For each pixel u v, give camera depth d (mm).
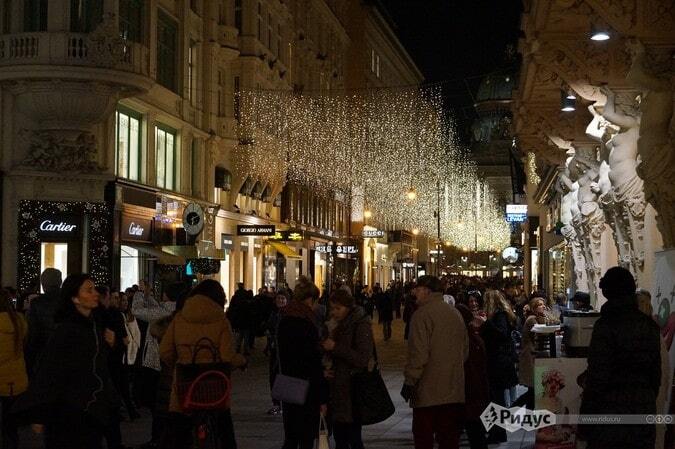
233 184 40344
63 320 8219
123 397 15500
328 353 10227
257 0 41406
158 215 31844
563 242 33969
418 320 9453
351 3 70562
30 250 26922
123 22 28734
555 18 15648
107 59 26094
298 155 49250
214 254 35844
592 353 6969
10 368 9742
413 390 9562
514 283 21859
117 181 28266
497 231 92750
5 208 26797
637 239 17391
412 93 76438
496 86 92375
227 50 38062
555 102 22516
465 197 85875
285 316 10062
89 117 26875
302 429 10023
